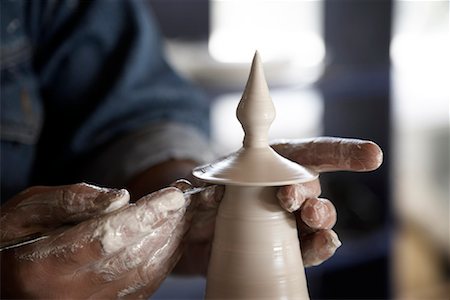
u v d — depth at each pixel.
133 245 0.60
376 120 1.94
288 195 0.57
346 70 1.86
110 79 1.08
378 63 1.89
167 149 0.94
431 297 1.97
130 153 0.96
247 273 0.57
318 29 1.97
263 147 0.57
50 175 1.09
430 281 2.09
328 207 0.60
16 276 0.62
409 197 2.38
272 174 0.55
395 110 1.96
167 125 1.03
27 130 1.03
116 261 0.60
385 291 1.94
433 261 2.21
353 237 1.87
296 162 0.63
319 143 0.62
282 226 0.58
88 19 1.08
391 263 1.93
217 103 1.91
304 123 2.00
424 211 2.37
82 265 0.59
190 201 0.62
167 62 1.16
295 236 0.59
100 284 0.62
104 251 0.56
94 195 0.59
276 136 1.99
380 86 1.89
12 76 1.02
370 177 1.95
